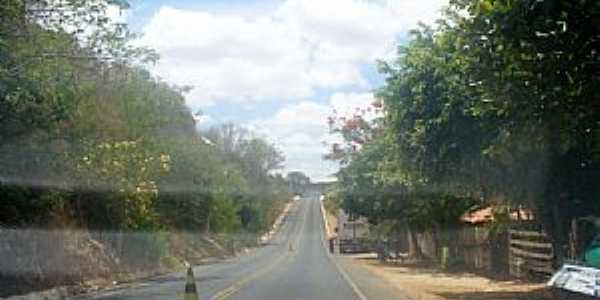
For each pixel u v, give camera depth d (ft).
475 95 55.62
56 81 84.79
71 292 109.91
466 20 44.83
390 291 95.96
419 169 87.20
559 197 80.89
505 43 41.60
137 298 92.48
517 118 47.83
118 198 146.00
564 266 64.39
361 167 185.98
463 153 80.69
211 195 247.91
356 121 204.95
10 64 77.36
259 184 428.56
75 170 123.03
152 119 159.43
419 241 195.00
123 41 100.07
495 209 117.39
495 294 83.97
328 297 87.61
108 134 137.08
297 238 384.27
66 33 89.76
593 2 38.04
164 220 200.75
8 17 78.33
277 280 118.62
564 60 40.60
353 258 217.15
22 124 83.87
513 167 79.20
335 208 274.77
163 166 170.81
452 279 115.85
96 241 141.28
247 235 338.34
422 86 83.20
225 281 118.01
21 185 101.40
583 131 46.32
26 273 103.60
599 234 67.21
